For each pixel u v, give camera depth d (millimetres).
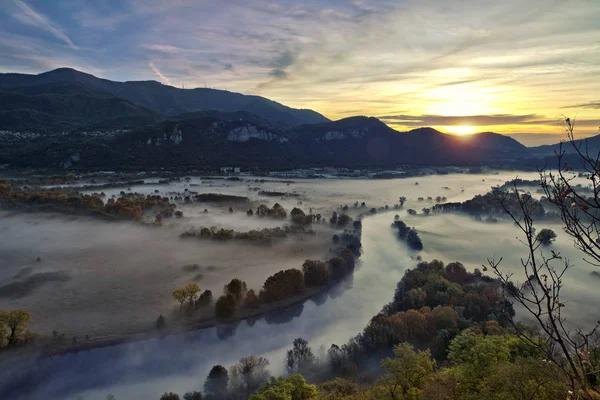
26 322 119250
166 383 105562
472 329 93125
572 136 15898
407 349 69625
